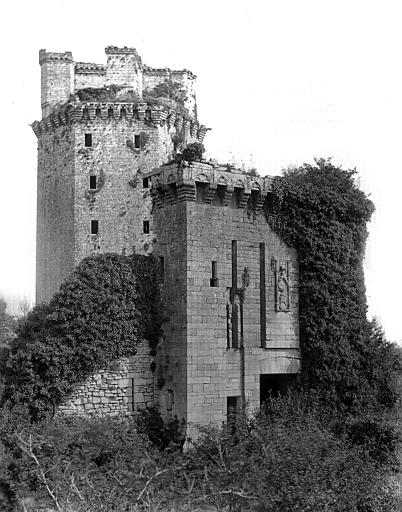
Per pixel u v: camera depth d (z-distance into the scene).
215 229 36.78
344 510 28.81
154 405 36.28
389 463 34.94
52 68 76.19
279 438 29.77
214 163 37.50
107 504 24.23
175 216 36.47
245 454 29.19
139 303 36.16
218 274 36.62
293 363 39.28
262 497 25.27
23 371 33.50
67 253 72.38
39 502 25.41
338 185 40.78
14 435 28.52
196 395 34.84
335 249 39.94
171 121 76.25
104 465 29.11
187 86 83.44
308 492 26.59
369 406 38.91
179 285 35.75
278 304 38.91
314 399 38.28
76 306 34.75
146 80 82.00
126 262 36.19
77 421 32.88
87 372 34.69
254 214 38.66
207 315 35.84
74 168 72.44
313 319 39.47
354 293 40.41
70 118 72.94
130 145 73.12
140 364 36.12
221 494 25.23
